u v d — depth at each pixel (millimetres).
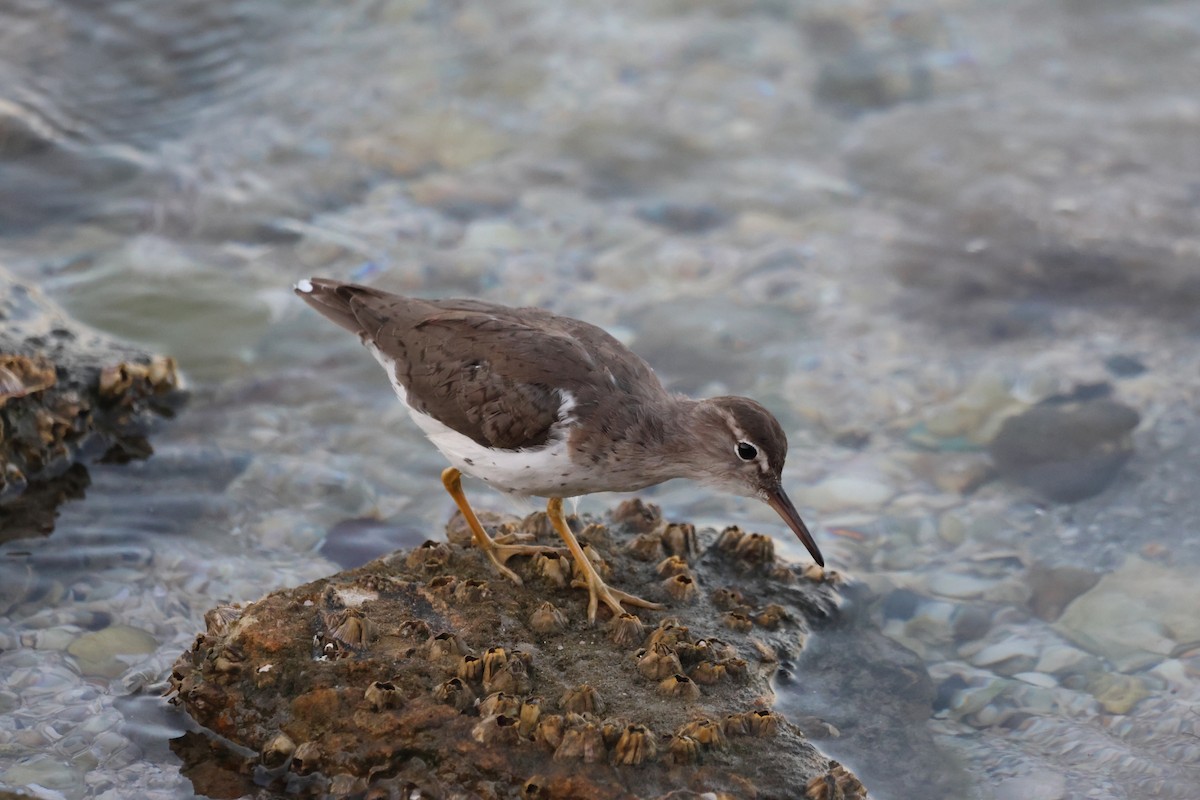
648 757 8758
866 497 12781
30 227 16172
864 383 14289
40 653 10414
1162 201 17016
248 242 16219
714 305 15508
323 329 14992
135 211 16594
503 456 10484
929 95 18938
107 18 19750
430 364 10859
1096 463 12992
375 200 17016
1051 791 9328
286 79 18969
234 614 10227
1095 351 14625
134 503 12383
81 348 13586
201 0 20188
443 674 9344
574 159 17844
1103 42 19734
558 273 15914
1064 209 16953
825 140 18281
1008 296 15609
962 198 17234
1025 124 18406
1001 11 20297
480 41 19734
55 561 11516
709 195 17328
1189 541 11992
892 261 16234
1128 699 10312
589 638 9977
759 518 12656
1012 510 12539
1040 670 10625
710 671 9609
